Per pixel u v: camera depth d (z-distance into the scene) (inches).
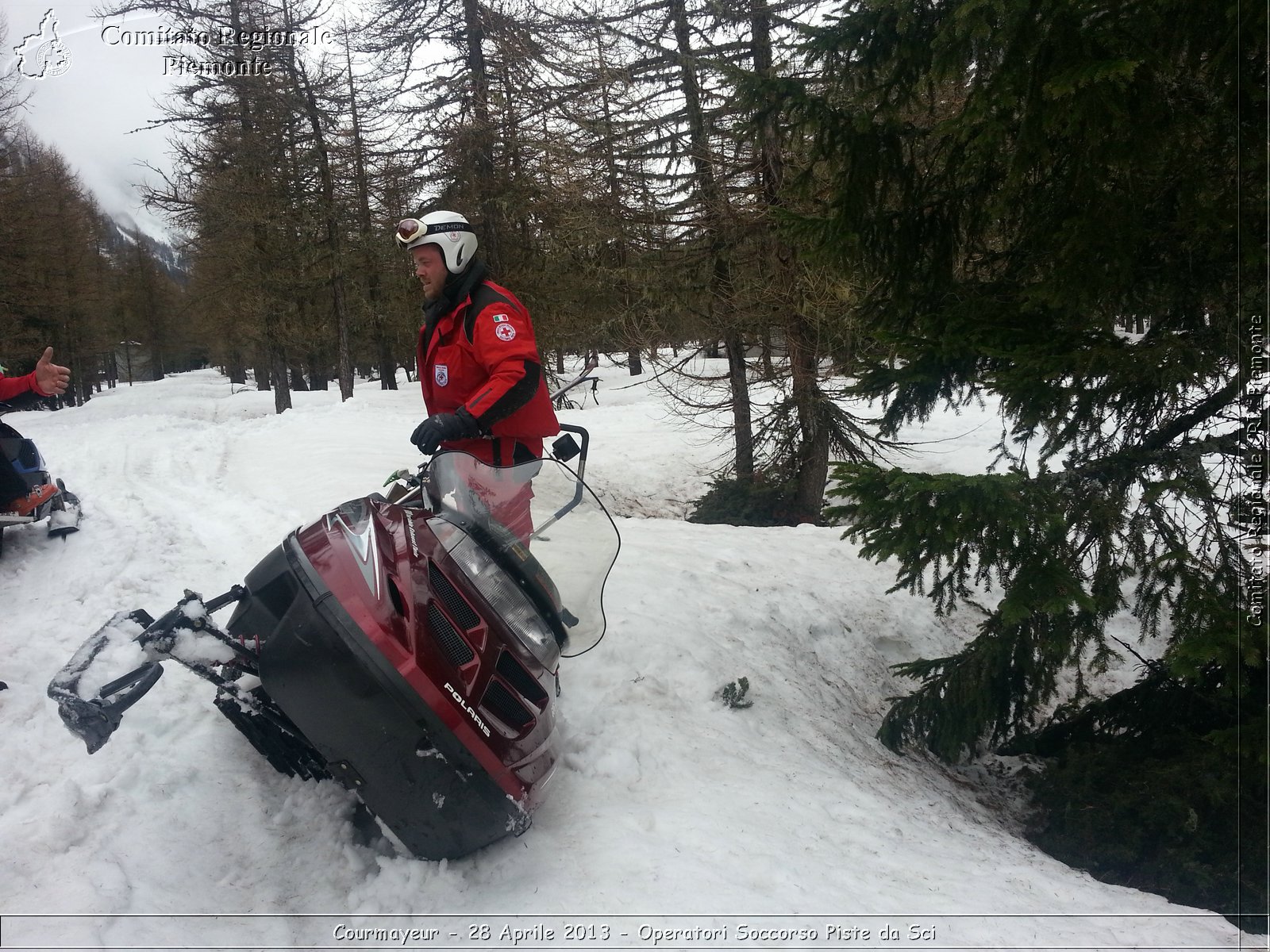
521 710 116.1
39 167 1205.1
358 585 105.0
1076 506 165.2
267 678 105.9
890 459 541.0
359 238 922.7
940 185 193.3
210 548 249.1
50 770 128.7
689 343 518.9
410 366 1728.6
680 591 239.5
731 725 175.5
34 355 1248.8
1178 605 153.9
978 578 169.0
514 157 655.1
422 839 109.4
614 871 116.5
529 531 126.8
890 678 247.4
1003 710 189.8
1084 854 165.2
